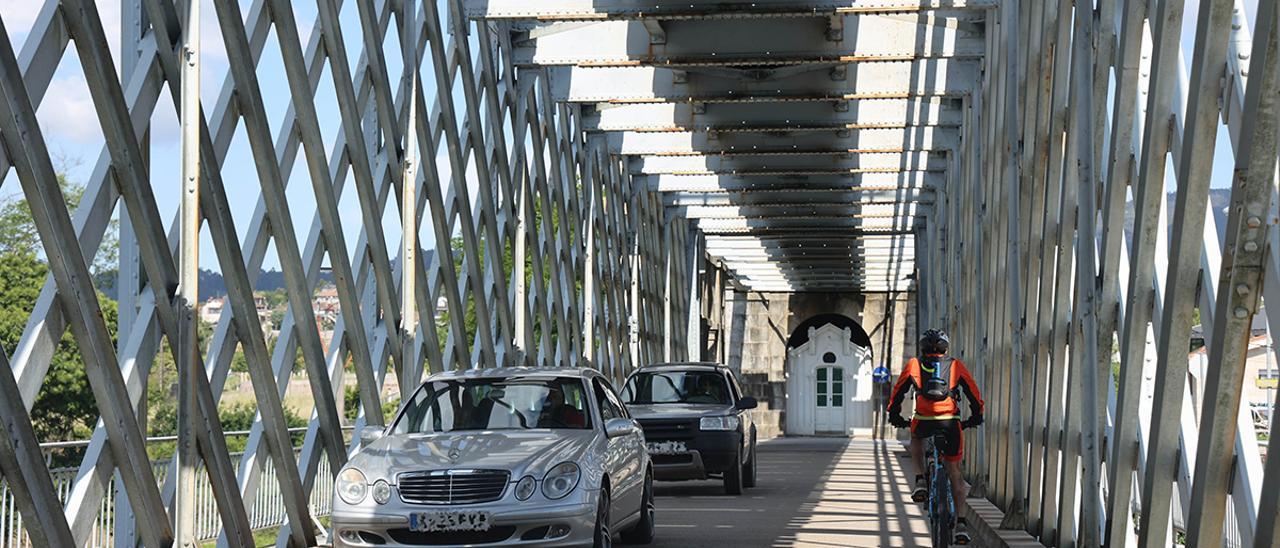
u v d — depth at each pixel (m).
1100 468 9.12
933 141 20.78
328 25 11.46
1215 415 6.25
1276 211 5.67
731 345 46.00
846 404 47.19
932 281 27.62
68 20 7.82
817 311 45.66
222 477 9.63
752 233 31.98
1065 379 10.53
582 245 20.36
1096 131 9.07
